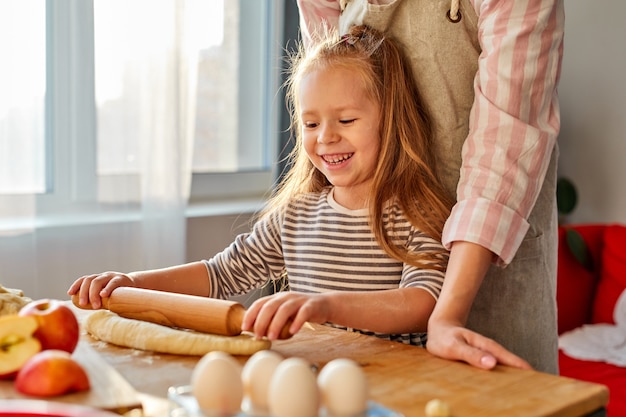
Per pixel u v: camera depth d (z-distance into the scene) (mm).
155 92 1970
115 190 1959
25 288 1821
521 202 994
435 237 1096
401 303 952
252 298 2311
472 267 951
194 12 2250
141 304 925
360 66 1134
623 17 2426
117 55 1919
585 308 2314
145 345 850
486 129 1017
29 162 1800
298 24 2400
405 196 1128
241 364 808
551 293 1173
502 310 1134
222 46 2354
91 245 1933
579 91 2549
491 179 993
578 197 2578
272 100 2463
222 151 2406
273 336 824
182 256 2049
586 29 2510
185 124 2027
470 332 841
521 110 1016
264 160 2510
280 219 1242
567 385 736
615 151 2482
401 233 1120
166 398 698
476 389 722
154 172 1990
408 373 772
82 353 811
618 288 2227
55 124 1879
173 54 1974
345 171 1144
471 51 1132
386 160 1142
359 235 1150
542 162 1017
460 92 1143
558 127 1069
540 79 1022
